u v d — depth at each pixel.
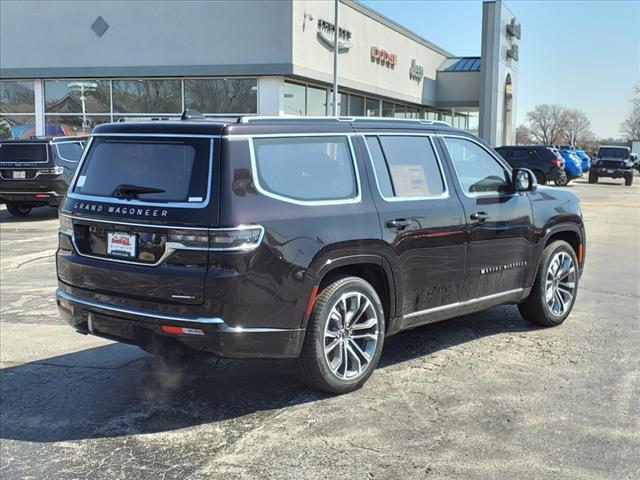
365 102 29.72
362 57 27.31
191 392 4.76
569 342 5.88
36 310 7.21
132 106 23.42
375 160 4.86
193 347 4.02
